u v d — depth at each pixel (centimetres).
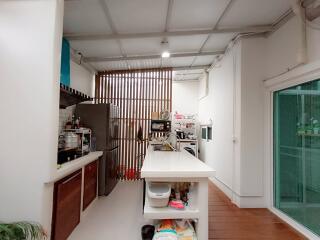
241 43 394
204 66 621
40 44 216
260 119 391
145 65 595
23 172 211
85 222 320
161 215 183
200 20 340
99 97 609
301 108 311
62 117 398
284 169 352
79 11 294
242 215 351
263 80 391
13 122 213
